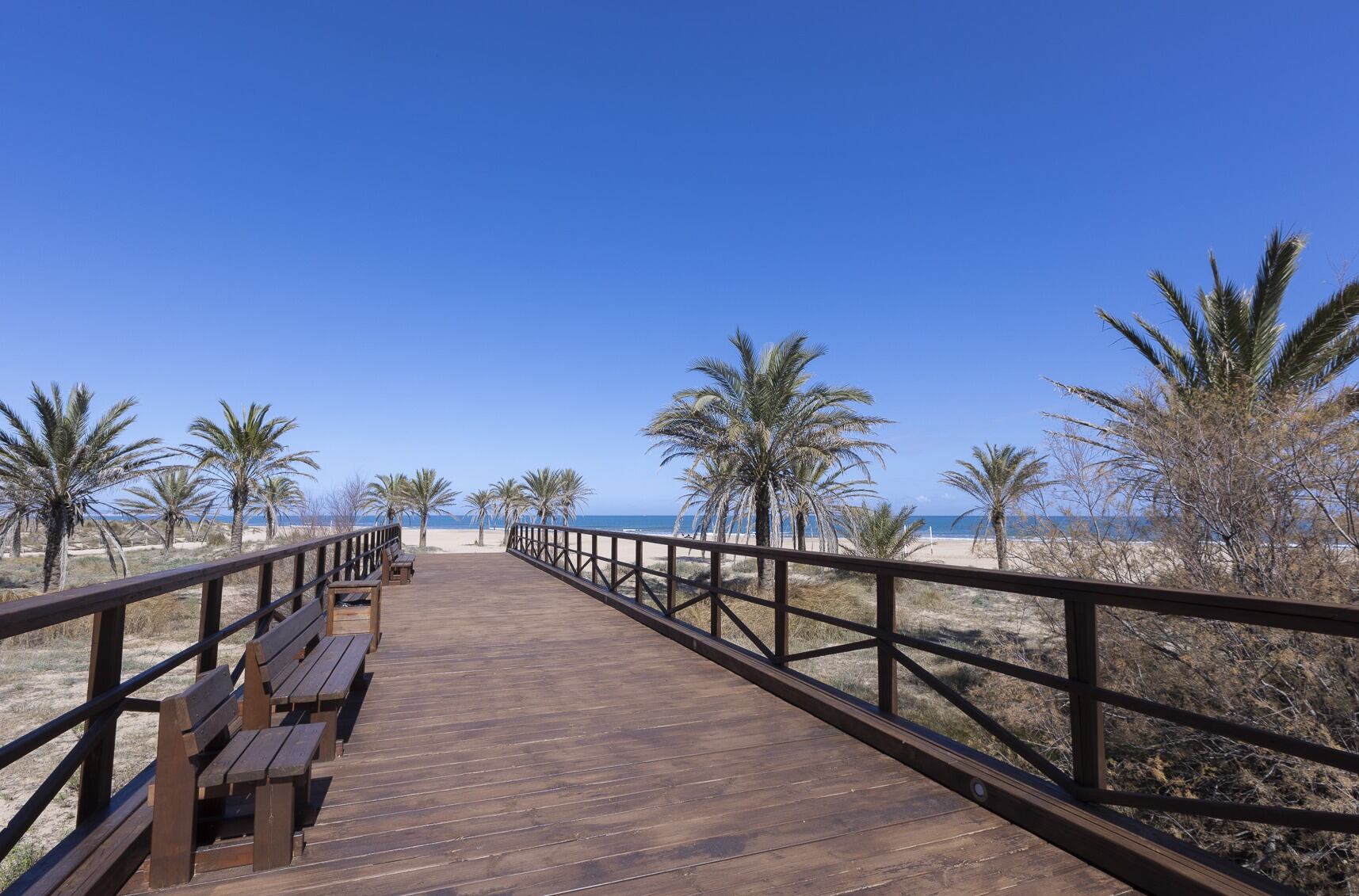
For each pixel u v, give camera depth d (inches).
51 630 500.1
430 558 858.8
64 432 730.2
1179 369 419.8
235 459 1004.6
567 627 321.1
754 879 101.0
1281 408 292.7
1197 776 237.9
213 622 141.5
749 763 147.9
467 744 159.8
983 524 585.9
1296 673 224.7
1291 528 272.1
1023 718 285.3
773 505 647.8
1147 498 319.6
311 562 924.0
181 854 97.3
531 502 1756.9
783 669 210.7
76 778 258.8
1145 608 101.1
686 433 677.9
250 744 110.0
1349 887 194.9
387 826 117.3
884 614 163.0
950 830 116.4
